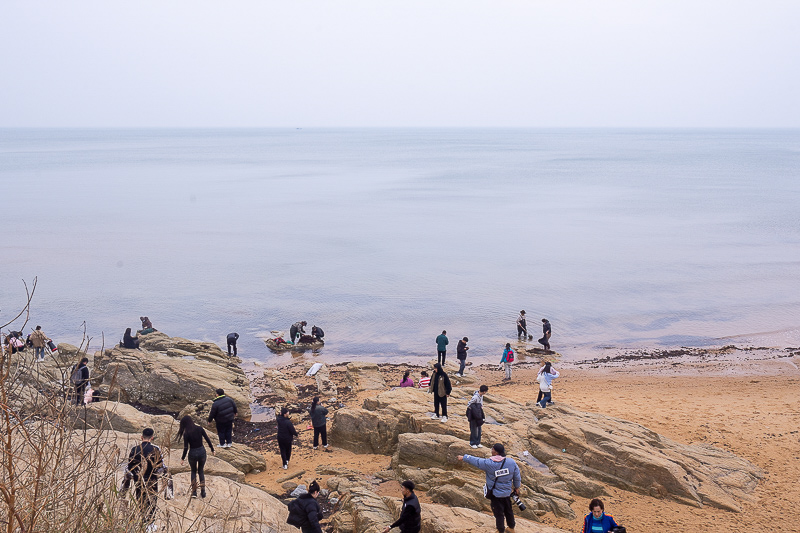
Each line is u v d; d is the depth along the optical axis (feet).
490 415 64.28
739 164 655.76
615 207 323.78
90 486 18.94
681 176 510.58
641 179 485.97
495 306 146.92
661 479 49.14
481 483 47.85
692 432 64.69
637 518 45.24
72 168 595.88
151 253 207.82
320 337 122.01
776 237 232.32
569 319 137.69
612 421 61.00
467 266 189.37
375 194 390.83
